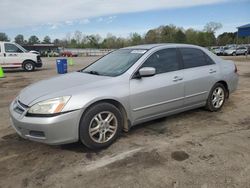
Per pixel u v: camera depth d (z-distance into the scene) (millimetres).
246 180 3361
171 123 5410
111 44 95750
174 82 5098
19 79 13711
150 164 3795
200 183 3318
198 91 5594
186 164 3770
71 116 3941
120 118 4449
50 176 3566
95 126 4195
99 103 4211
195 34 89562
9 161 3990
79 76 4863
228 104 6797
